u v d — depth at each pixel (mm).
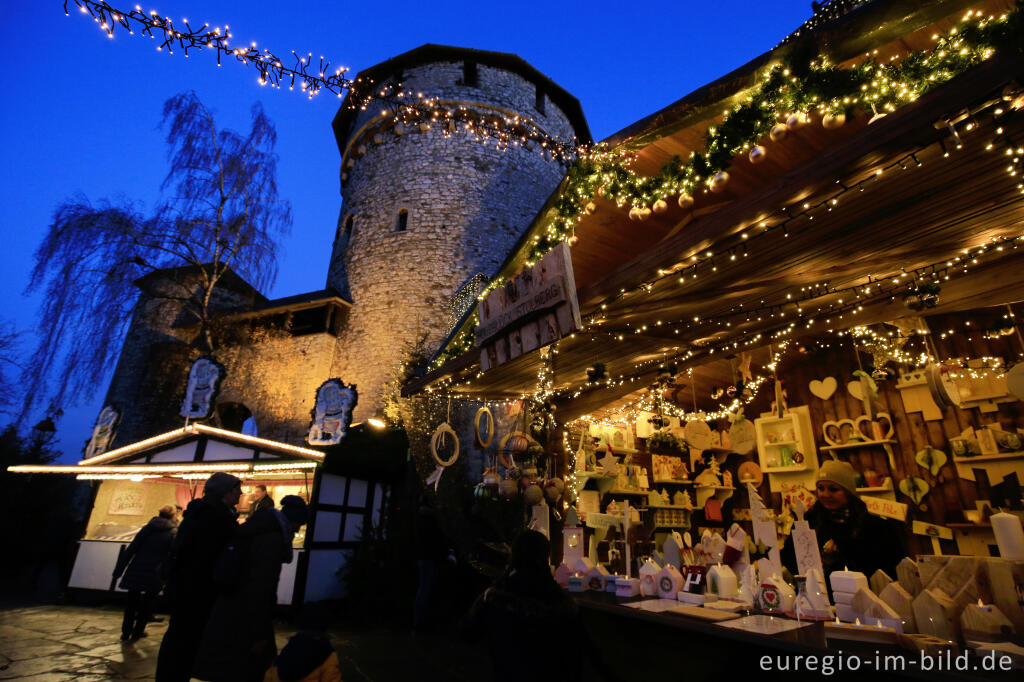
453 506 8523
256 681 3137
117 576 6316
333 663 2598
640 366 5680
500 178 18500
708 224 2641
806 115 2898
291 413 15688
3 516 11922
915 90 2447
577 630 1985
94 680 3969
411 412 11516
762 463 6066
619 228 5051
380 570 7066
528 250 5645
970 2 2527
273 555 3369
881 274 3482
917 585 2158
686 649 2520
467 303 15492
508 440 5410
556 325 3145
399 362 14336
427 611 5914
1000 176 2225
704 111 3684
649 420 6512
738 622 2320
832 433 5781
